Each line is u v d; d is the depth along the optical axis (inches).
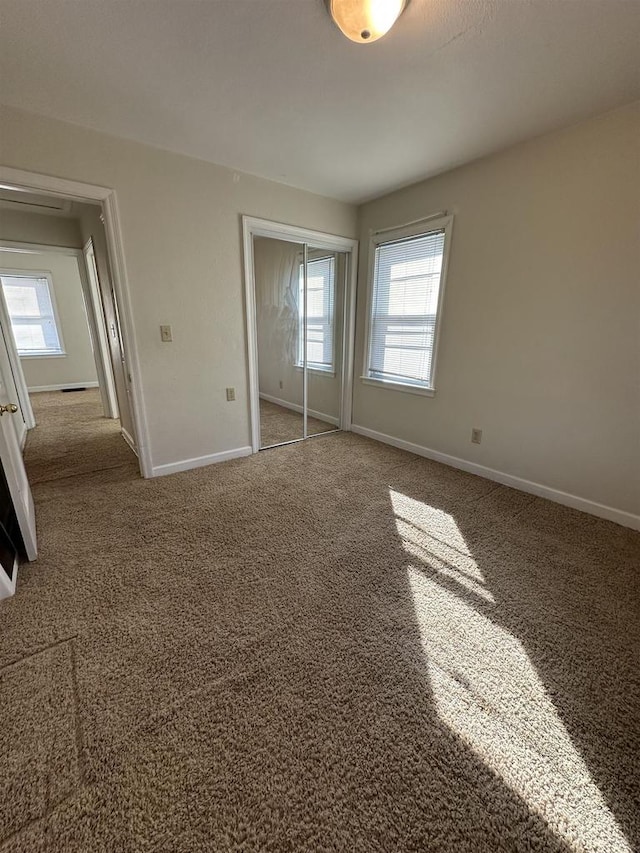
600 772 39.8
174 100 74.5
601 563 74.7
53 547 77.8
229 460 128.5
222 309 115.6
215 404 121.6
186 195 101.5
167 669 51.0
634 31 55.6
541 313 95.2
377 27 51.5
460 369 116.8
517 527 87.6
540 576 70.9
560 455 97.4
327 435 158.7
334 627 58.6
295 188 122.0
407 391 135.4
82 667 51.0
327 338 158.7
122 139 89.5
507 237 98.6
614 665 52.6
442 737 43.1
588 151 81.6
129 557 74.9
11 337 157.2
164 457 114.8
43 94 72.2
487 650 54.9
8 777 38.6
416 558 76.1
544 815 36.2
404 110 77.8
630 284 79.8
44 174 81.7
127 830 34.7
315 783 38.5
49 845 33.6
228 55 61.9
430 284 121.5
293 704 46.6
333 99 74.0
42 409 201.2
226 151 97.3
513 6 51.4
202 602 63.2
